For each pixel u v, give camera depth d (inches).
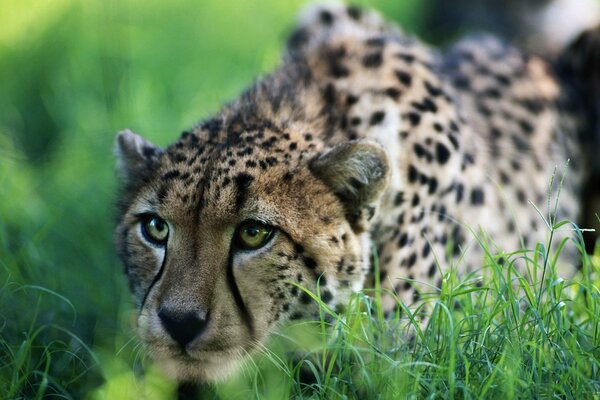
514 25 680.4
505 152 482.3
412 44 488.1
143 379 381.7
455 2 789.2
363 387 359.3
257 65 685.9
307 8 555.2
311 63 442.9
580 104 535.8
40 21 714.2
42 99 659.4
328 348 350.9
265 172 354.0
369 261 382.9
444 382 342.3
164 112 633.0
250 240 348.2
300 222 351.9
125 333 415.8
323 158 359.9
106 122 614.5
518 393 331.6
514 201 475.5
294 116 397.7
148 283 363.9
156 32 757.9
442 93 449.7
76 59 682.8
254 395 361.1
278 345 367.6
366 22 538.3
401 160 404.5
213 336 345.1
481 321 363.3
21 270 447.8
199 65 708.7
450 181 427.2
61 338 420.8
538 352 348.5
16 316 420.5
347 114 411.8
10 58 689.0
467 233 443.2
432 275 418.9
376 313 390.9
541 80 524.4
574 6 670.5
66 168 578.2
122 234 375.2
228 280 347.6
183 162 363.6
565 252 502.6
